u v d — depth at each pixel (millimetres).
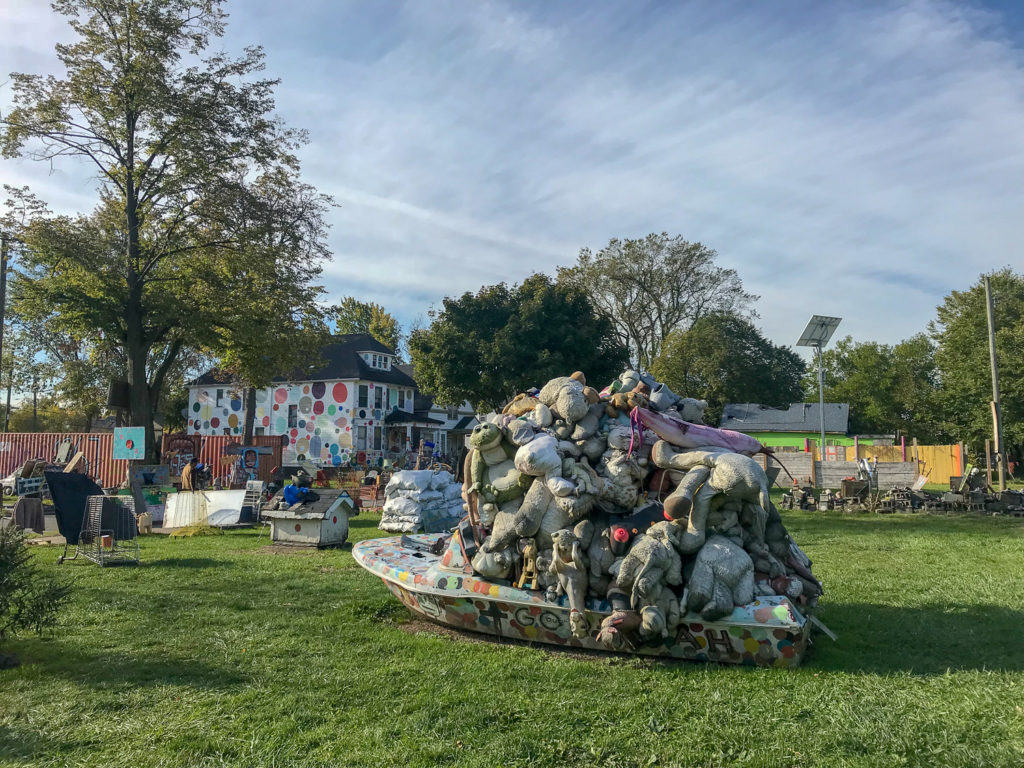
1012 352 45344
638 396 6367
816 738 4258
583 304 36406
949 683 5184
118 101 28781
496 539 6156
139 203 30734
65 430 68812
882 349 72188
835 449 35594
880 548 12977
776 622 5344
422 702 4934
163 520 17984
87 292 28703
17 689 5332
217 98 29703
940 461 35188
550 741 4289
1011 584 9047
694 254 51094
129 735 4469
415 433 55062
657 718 4598
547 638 6188
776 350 61562
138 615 7734
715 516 5742
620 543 5711
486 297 36531
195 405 55562
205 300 30531
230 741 4332
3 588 6090
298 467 42281
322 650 6301
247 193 30609
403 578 6863
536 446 5992
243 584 9570
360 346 52656
